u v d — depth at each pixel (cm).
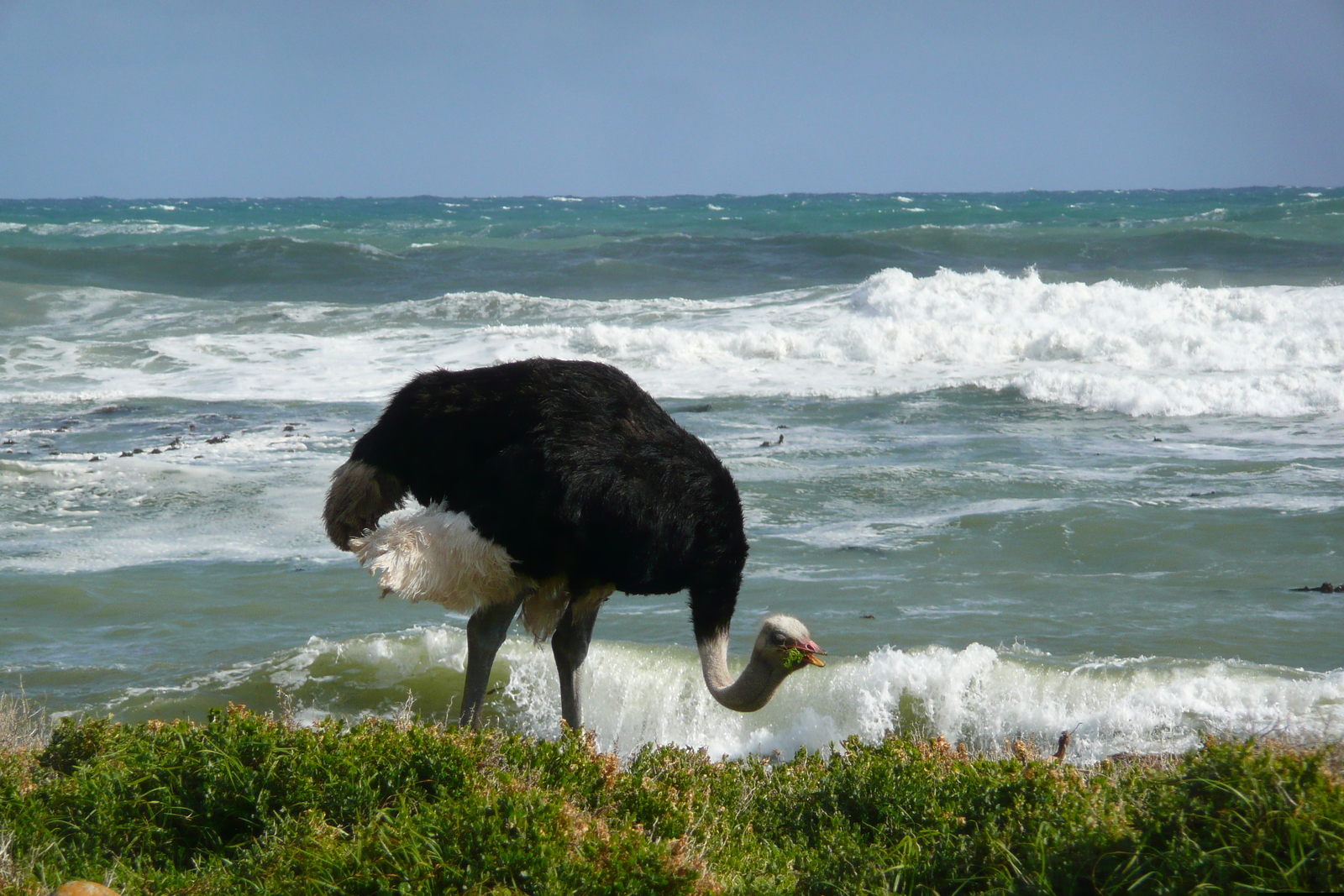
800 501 4269
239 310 9675
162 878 1377
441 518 1878
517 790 1408
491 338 7806
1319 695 2358
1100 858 1273
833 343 7350
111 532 4041
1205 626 2939
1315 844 1206
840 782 1628
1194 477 4522
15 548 3866
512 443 1864
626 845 1320
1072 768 1570
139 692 2662
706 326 8244
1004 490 4375
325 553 3816
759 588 3353
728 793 1659
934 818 1482
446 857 1302
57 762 1766
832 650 2808
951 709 2484
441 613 3247
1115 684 2455
